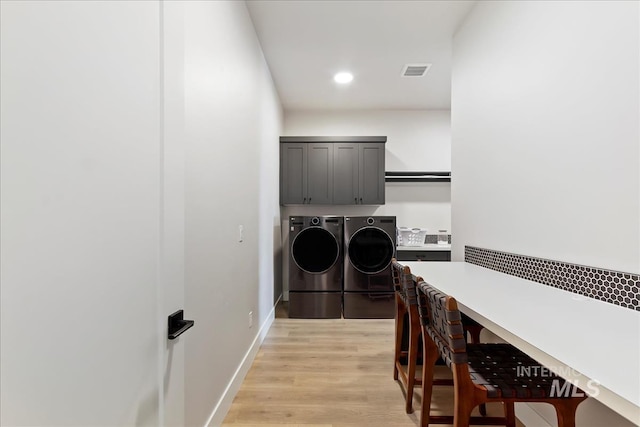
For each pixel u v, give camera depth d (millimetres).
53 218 500
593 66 1316
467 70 2459
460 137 2562
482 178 2223
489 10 2137
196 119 1441
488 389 1146
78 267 548
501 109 1994
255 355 2652
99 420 593
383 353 2727
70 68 532
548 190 1586
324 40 2811
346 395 2070
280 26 2594
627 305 1163
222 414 1797
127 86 676
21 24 451
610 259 1243
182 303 910
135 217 704
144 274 738
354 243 3729
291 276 3738
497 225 2037
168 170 837
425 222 4523
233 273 2041
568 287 1446
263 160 3062
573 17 1418
